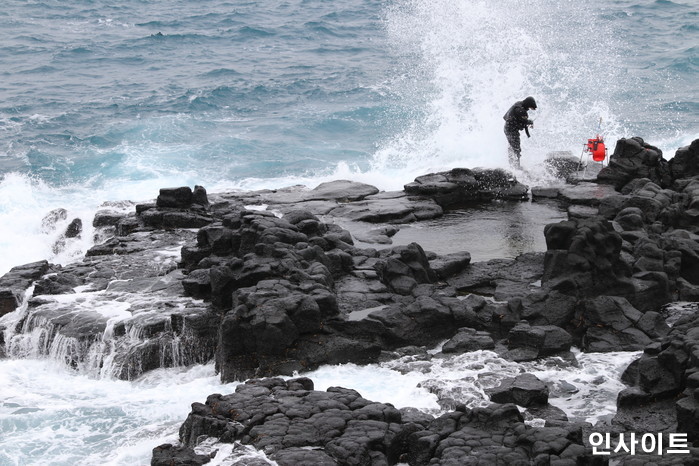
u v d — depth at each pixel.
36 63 138.75
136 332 46.50
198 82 124.56
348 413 35.94
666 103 101.69
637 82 110.31
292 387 38.94
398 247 51.22
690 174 63.50
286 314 43.38
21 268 56.88
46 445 38.34
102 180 85.12
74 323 47.62
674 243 49.97
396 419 36.00
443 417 35.31
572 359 42.16
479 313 46.25
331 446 33.47
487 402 38.28
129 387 44.50
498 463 31.77
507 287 48.88
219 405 36.97
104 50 147.50
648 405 36.59
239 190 71.38
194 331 46.41
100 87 123.44
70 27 166.75
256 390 38.38
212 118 106.62
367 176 72.50
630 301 46.38
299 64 134.00
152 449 36.25
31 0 188.75
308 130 100.38
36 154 92.75
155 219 61.50
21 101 115.44
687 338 36.88
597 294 46.09
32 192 81.19
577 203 61.69
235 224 54.34
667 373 36.88
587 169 68.62
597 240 46.44
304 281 46.66
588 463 31.12
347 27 160.38
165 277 52.88
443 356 43.53
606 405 38.03
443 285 49.78
